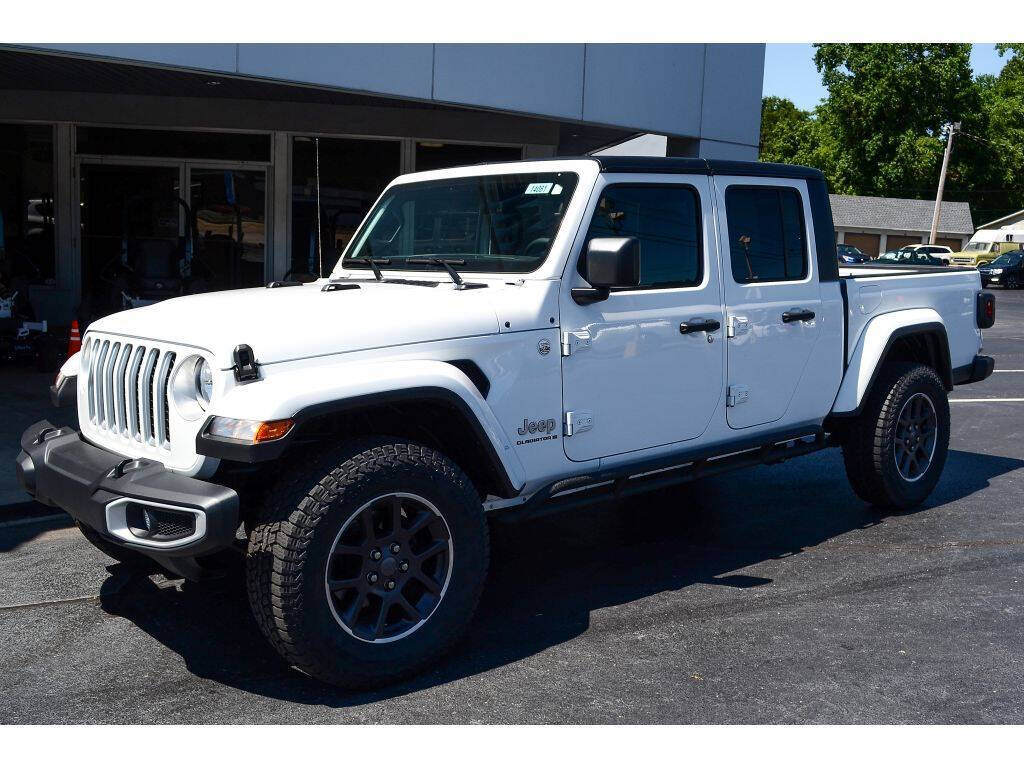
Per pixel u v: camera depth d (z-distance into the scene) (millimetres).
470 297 3961
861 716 3336
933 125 62250
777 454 5238
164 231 14672
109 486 3434
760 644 3945
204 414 3400
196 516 3189
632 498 6305
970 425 9062
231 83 12031
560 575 4809
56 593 4500
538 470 4062
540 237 4188
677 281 4574
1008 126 66500
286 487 3363
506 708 3383
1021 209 66875
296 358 3389
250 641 3971
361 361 3514
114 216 14492
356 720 3289
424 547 3793
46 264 14477
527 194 4355
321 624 3334
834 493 6438
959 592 4566
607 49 10562
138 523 3424
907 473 5906
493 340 3861
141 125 14148
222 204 14727
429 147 15141
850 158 62938
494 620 4211
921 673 3684
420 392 3514
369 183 15078
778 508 6055
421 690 3521
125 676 3639
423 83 9055
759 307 4902
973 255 41938
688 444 4668
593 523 5723
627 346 4312
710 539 5406
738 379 4836
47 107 13844
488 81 9578
